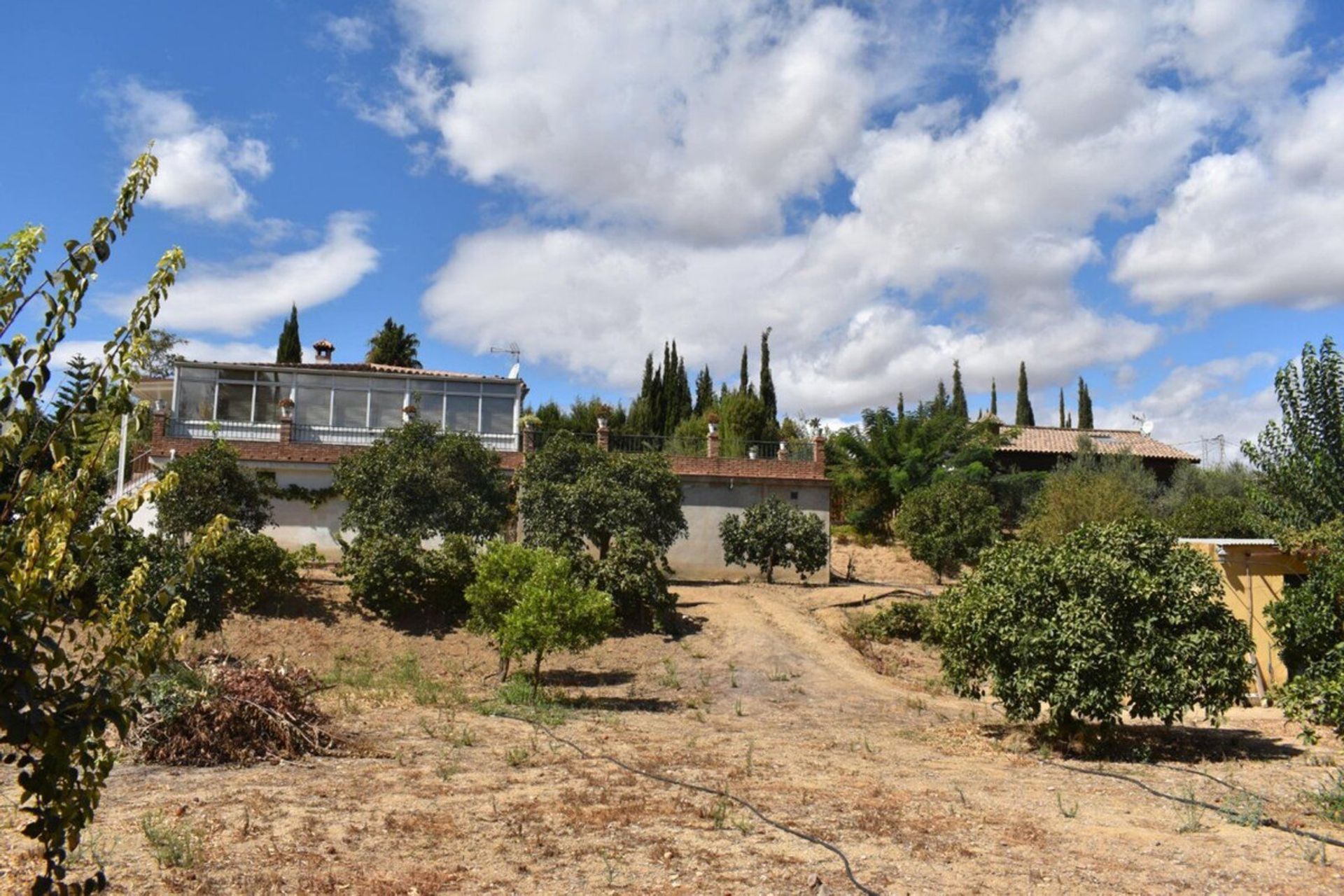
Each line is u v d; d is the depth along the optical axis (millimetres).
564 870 6738
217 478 23219
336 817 8055
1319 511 21406
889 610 25250
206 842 7129
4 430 3172
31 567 3146
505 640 17500
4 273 3219
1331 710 10914
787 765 11500
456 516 25703
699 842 7566
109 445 3367
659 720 15625
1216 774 11422
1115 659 12422
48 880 3223
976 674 14125
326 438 30953
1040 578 13008
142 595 3543
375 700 16141
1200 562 12930
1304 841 8016
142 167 3484
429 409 31703
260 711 11008
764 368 64688
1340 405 21422
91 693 3295
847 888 6516
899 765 11875
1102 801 9805
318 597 23672
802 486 31891
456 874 6578
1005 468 46344
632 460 27188
